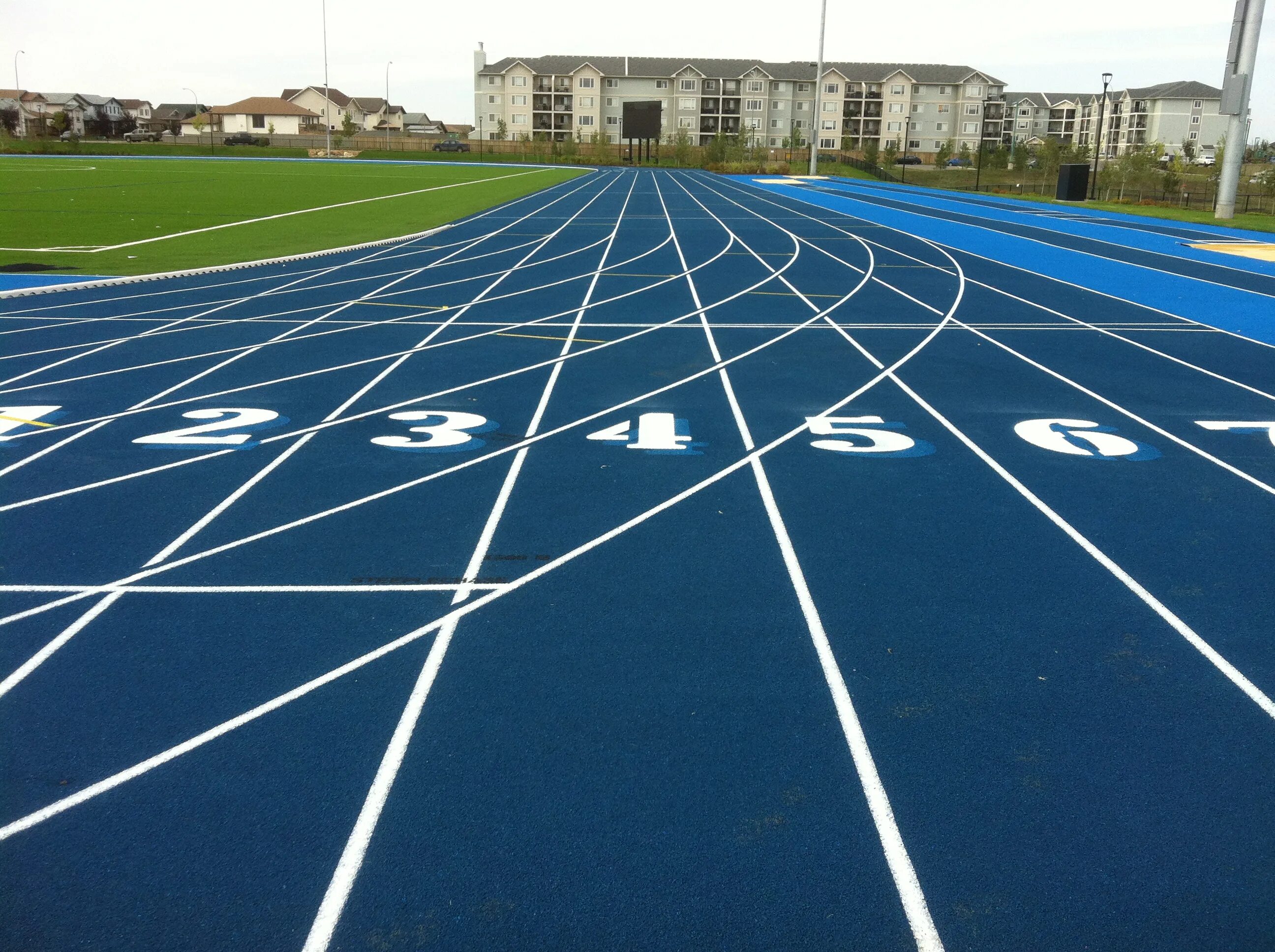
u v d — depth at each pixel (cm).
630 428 897
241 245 2223
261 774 416
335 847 375
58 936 335
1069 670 493
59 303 1527
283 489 737
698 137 10669
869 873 363
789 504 712
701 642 520
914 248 2358
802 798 402
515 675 488
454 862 368
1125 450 838
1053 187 5981
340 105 12250
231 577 593
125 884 358
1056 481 761
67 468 782
